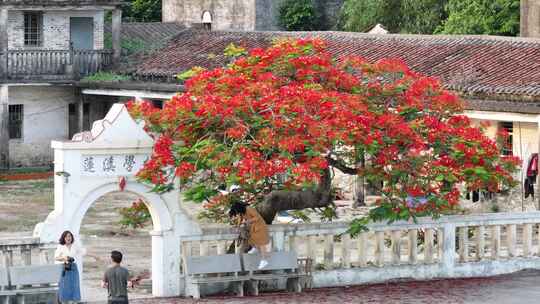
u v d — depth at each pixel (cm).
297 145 2167
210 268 2244
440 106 2367
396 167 2277
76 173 2180
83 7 4638
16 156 4628
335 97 2236
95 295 2294
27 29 4644
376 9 5272
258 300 2217
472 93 3419
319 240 2959
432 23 5162
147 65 4581
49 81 4575
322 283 2370
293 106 2206
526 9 4497
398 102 2366
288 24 5725
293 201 2342
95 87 4584
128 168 2216
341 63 2420
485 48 3747
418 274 2464
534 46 3675
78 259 2181
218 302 2194
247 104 2220
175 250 2262
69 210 2181
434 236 2716
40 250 2172
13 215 3534
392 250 2452
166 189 2234
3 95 4494
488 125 2936
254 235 2275
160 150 2198
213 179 2275
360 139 2217
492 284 2408
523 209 3362
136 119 2227
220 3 5728
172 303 2186
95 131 2188
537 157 3350
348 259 2403
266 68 2348
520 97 3312
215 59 4450
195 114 2222
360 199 3591
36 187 4162
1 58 4478
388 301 2212
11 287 2105
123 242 3061
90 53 4666
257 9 5622
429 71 3659
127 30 4934
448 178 2289
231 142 2236
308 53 2369
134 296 2272
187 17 5828
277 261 2292
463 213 2677
